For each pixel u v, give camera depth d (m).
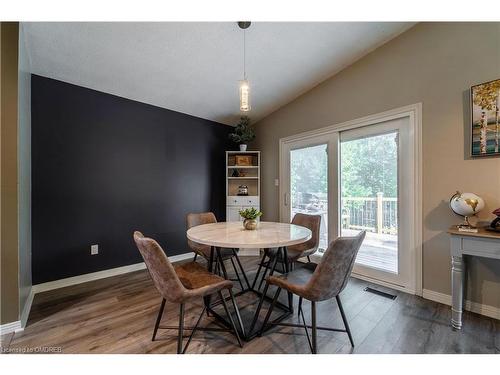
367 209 2.72
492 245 1.60
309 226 2.48
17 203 1.74
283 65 2.75
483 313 1.90
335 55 2.65
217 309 2.08
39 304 2.15
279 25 2.16
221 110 3.75
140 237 1.42
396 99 2.42
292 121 3.57
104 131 2.88
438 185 2.14
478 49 1.92
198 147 3.88
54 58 2.28
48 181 2.48
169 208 3.49
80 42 2.12
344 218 2.96
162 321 1.87
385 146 2.57
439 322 1.82
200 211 3.88
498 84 1.82
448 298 2.09
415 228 2.28
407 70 2.33
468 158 1.98
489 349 1.52
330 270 1.30
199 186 3.88
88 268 2.73
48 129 2.49
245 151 3.93
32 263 2.37
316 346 1.50
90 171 2.77
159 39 2.18
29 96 2.27
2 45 1.68
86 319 1.90
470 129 1.96
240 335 1.67
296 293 1.41
